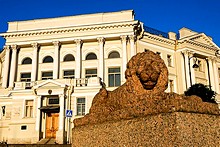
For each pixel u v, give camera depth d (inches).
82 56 1253.1
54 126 1032.2
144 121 165.0
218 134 158.2
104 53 1242.6
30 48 1284.4
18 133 1018.1
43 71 1252.5
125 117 184.4
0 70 1460.4
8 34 1263.5
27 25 1289.4
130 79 204.8
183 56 1382.9
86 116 250.7
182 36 1451.8
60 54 1268.5
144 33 1293.1
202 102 163.9
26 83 1081.4
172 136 145.3
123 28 1223.5
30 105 1046.4
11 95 1104.2
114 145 191.0
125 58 1197.7
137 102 183.5
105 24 1222.9
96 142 217.6
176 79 1363.2
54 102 1047.6
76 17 1277.1
